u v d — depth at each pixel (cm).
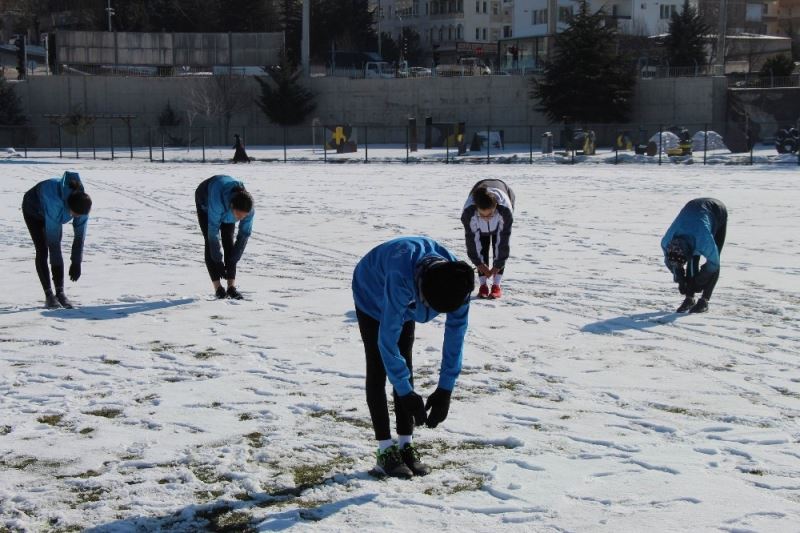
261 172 3681
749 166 3762
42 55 9525
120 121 6538
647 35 8138
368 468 545
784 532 447
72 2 10488
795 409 652
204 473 541
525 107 6262
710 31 7525
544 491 504
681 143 4281
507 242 1079
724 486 509
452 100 6444
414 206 2241
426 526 461
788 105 5391
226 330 923
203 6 8919
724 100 5619
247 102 6688
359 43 9812
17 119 6219
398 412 533
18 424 634
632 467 540
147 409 666
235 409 664
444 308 449
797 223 1823
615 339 876
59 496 508
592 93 5506
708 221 962
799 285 1162
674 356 809
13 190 2764
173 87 6650
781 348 834
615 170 3644
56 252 1022
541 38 7569
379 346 482
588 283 1189
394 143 6538
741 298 1077
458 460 557
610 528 455
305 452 573
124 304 1065
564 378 739
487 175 3406
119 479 530
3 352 838
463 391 705
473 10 10800
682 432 603
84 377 754
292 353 826
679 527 455
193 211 2189
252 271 1304
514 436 596
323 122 6694
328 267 1341
